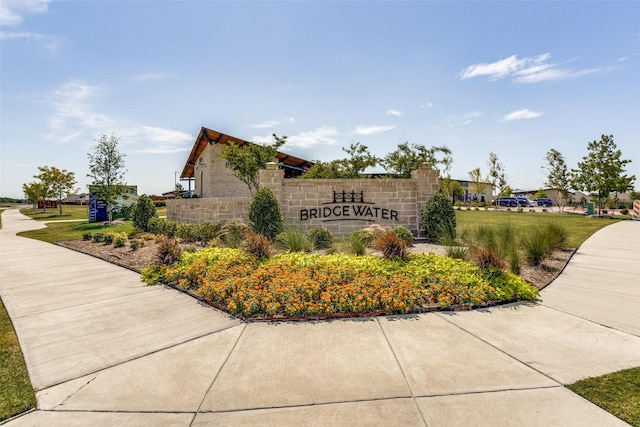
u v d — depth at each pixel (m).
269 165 12.73
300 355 3.62
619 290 5.77
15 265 8.44
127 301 5.48
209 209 14.77
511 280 5.57
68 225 21.03
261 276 5.77
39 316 4.82
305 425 2.54
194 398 2.89
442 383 3.05
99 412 2.72
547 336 3.99
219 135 21.30
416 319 4.55
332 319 4.59
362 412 2.67
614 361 3.40
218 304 5.19
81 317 4.77
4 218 29.42
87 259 9.27
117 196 21.53
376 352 3.66
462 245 8.95
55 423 2.60
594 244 10.30
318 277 5.61
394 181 12.93
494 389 2.95
